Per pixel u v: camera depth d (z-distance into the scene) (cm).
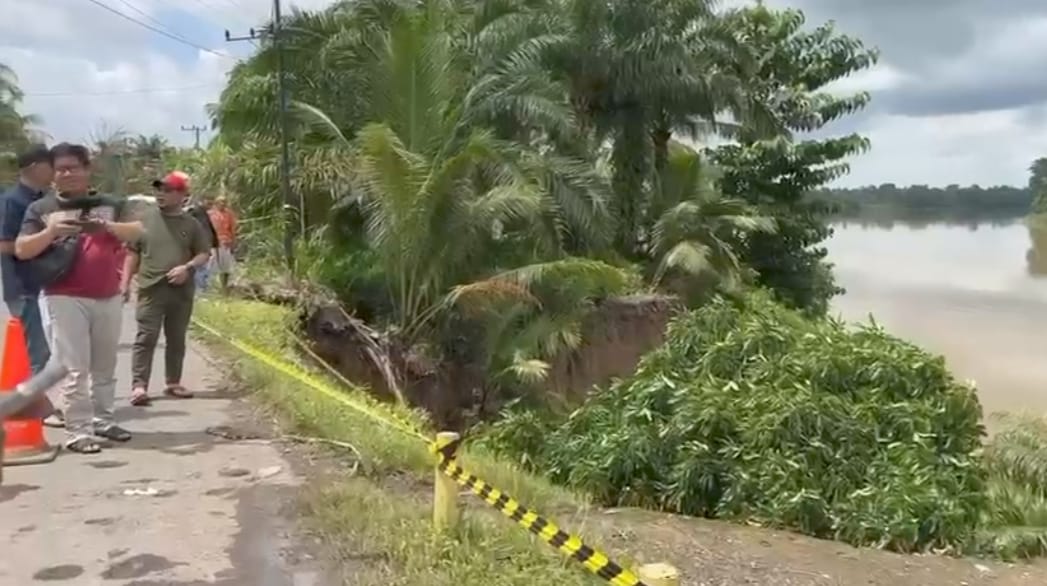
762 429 809
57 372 180
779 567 611
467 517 534
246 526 523
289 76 2027
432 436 779
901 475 786
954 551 733
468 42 1953
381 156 1499
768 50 2630
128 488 582
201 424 745
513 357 1536
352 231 1834
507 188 1573
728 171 2581
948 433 888
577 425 984
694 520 739
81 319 639
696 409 849
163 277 800
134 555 480
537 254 1672
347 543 499
